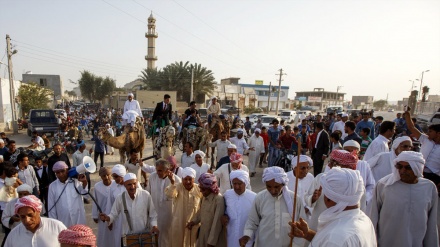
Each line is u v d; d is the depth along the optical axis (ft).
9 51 74.49
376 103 334.44
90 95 194.49
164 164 15.69
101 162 37.50
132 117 27.73
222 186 17.89
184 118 37.04
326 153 27.04
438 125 14.69
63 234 7.87
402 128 39.99
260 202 11.71
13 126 75.36
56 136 53.72
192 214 15.26
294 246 11.16
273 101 228.63
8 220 13.66
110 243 15.23
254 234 11.85
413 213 10.73
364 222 6.72
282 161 32.22
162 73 147.84
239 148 30.30
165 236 16.42
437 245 10.82
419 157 10.48
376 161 15.39
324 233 6.77
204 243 13.34
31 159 22.59
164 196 16.47
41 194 22.09
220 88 183.21
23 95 100.37
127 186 14.07
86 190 15.40
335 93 313.73
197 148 31.94
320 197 11.05
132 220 14.25
